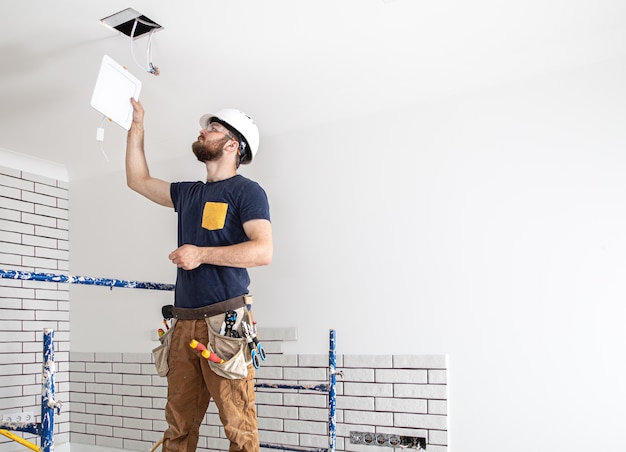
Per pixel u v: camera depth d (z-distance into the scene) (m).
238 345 2.09
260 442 3.22
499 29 2.39
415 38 2.45
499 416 2.64
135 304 3.84
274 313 3.25
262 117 3.29
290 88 2.94
